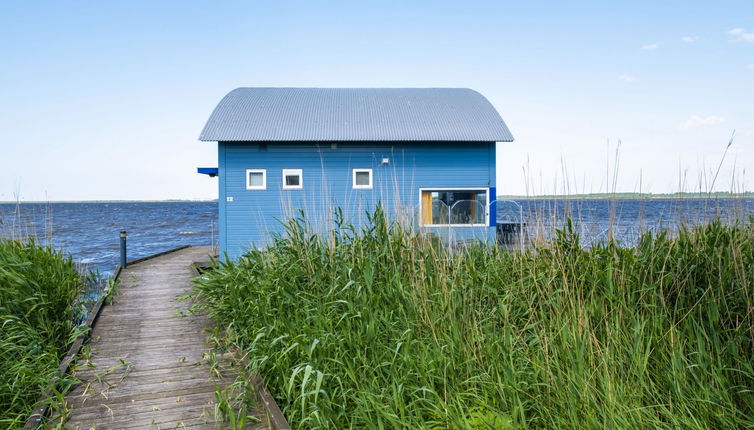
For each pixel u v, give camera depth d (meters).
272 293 5.43
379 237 5.79
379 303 4.99
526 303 4.91
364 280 5.21
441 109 14.92
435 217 13.62
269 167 13.40
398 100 15.59
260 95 15.54
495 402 3.62
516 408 3.32
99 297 7.99
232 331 5.99
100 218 66.25
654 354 3.93
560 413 3.44
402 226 5.93
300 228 6.29
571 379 3.48
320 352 4.29
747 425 3.15
